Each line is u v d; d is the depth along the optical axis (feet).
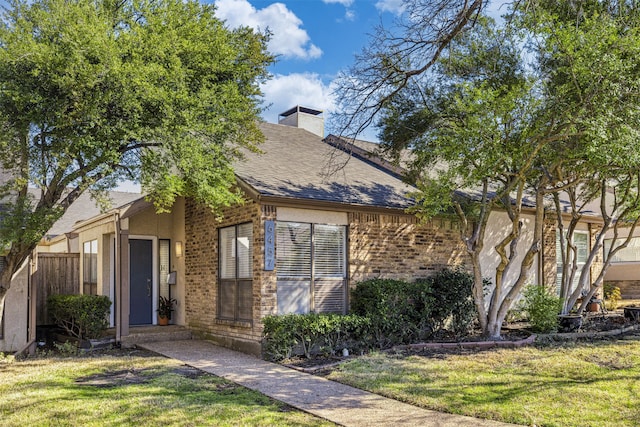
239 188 37.09
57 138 30.27
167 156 33.30
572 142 32.83
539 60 37.04
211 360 33.99
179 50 32.40
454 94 38.01
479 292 40.14
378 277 41.32
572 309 49.29
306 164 46.65
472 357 32.58
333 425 20.76
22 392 25.55
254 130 37.35
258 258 35.55
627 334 41.60
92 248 48.78
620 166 33.50
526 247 53.36
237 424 20.86
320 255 38.58
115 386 27.02
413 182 42.55
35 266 38.93
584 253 61.26
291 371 30.78
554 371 28.40
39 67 27.45
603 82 29.19
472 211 41.83
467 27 32.91
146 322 46.88
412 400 23.85
